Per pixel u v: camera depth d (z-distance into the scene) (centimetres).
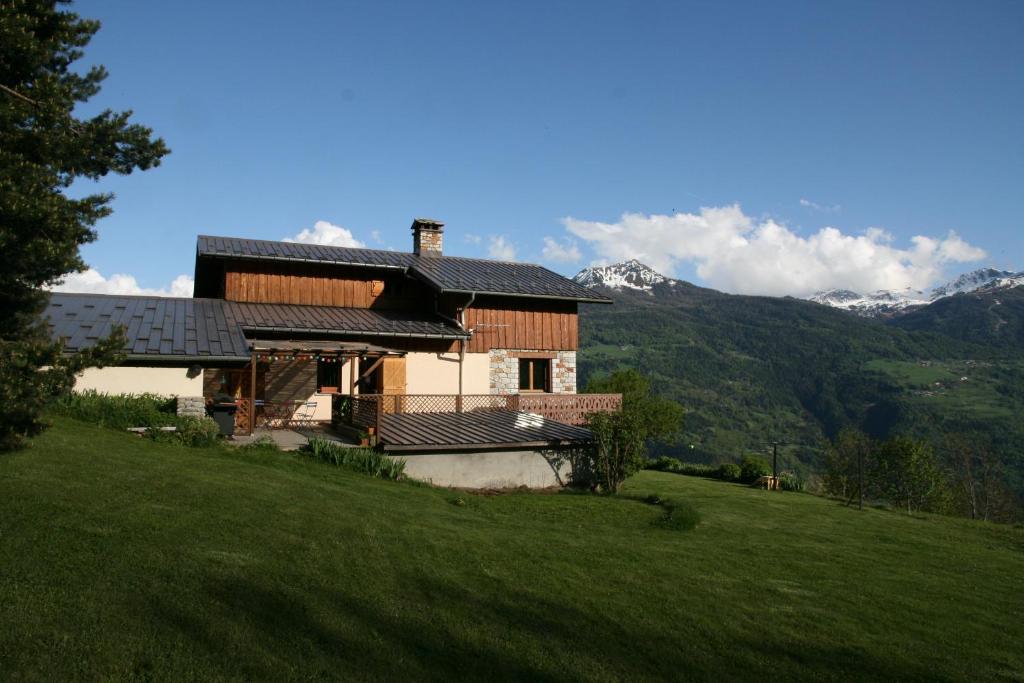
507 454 1609
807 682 690
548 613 743
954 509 3294
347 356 1762
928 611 956
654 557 1023
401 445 1469
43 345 786
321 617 635
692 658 701
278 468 1262
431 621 674
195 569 671
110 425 1349
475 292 2144
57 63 996
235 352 1585
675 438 3159
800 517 1633
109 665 502
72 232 855
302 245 2291
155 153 1050
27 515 726
